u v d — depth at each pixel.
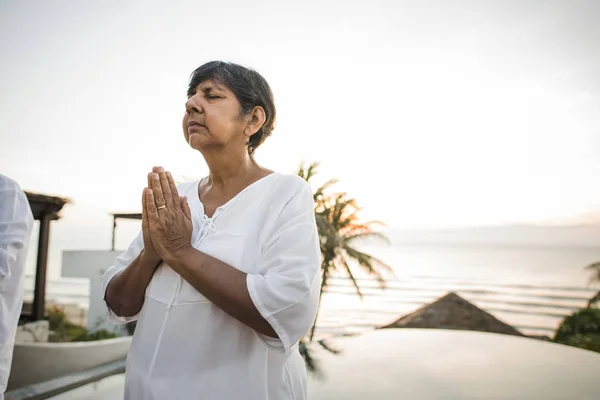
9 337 1.17
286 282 0.83
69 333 13.59
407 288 49.69
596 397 2.47
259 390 0.89
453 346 3.54
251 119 1.00
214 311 0.88
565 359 3.20
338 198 17.81
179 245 0.86
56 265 74.44
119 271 1.12
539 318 35.22
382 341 3.72
